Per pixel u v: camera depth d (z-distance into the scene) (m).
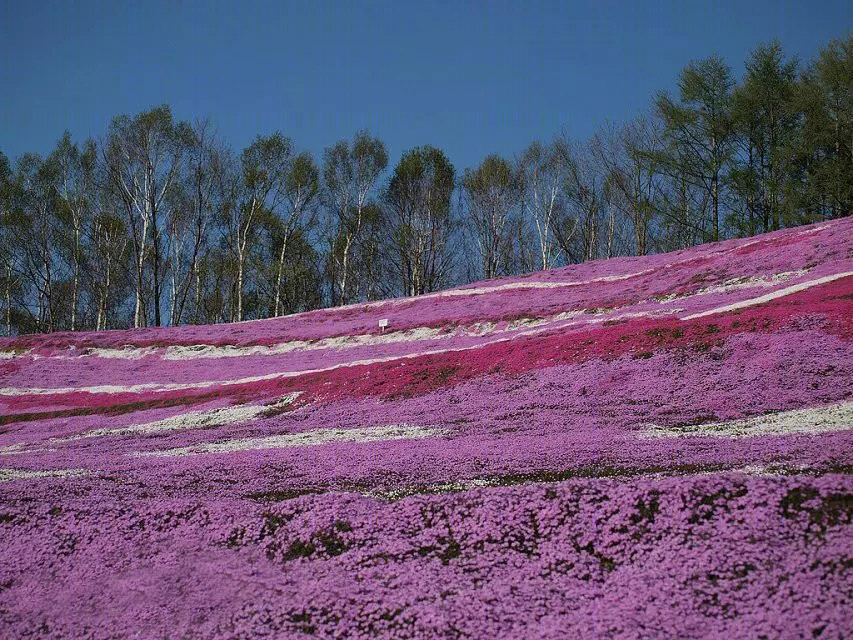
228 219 79.38
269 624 10.69
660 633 9.07
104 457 25.41
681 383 25.66
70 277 84.69
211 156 76.31
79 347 54.78
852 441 15.89
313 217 82.94
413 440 23.14
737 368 25.61
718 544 10.88
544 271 61.72
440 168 82.75
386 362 36.78
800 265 38.50
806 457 15.15
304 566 12.55
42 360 52.47
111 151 68.75
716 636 8.80
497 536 12.57
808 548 10.25
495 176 83.00
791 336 26.73
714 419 21.48
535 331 40.78
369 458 20.25
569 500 13.09
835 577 9.43
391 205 84.56
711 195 75.31
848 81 65.50
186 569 12.96
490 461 18.44
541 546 12.15
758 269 40.50
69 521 15.56
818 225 49.22
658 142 77.00
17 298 85.12
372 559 12.48
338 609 10.83
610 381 27.55
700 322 30.59
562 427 22.83
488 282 61.69
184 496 17.38
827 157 69.06
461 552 12.38
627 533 11.91
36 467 23.56
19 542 14.81
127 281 83.12
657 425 21.50
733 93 72.12
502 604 10.47
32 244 76.75
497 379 30.81
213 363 49.78
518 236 89.38
